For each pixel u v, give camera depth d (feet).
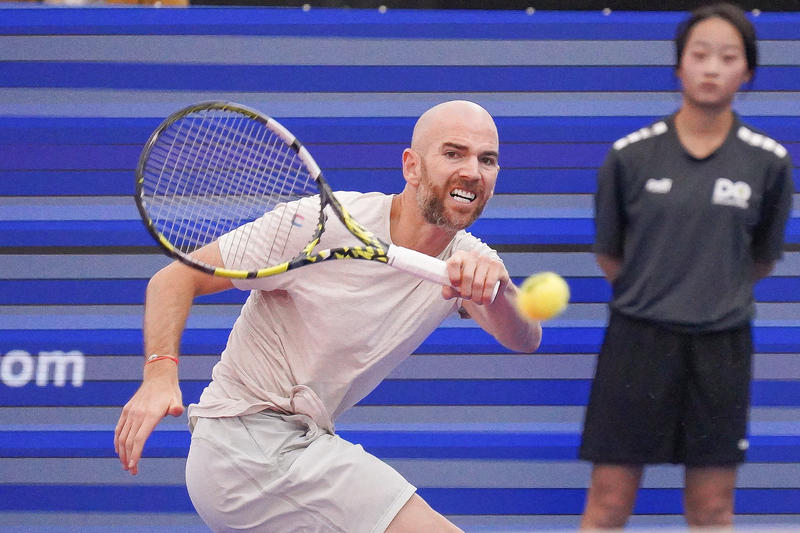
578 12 40.60
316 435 26.23
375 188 40.04
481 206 26.35
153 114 40.14
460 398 38.75
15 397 38.70
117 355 38.88
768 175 32.91
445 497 38.17
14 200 39.70
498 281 23.88
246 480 25.62
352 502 24.94
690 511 33.78
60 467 38.19
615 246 33.94
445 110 26.02
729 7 33.17
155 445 38.29
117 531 37.86
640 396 32.81
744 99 40.22
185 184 34.30
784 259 39.11
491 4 40.65
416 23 40.55
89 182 39.81
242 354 26.94
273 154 38.50
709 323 32.32
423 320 26.86
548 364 38.86
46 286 39.22
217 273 25.09
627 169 33.27
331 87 40.42
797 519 37.86
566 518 38.09
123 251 39.40
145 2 42.24
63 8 40.52
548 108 40.24
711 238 32.55
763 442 38.06
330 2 40.83
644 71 40.37
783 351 38.70
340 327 26.22
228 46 40.47
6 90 40.24
